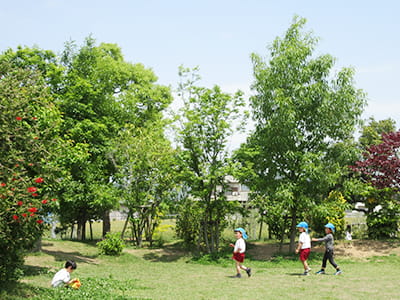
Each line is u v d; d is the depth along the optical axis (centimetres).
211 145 2009
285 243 2338
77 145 1758
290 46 1970
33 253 1642
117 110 2308
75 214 2670
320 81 1981
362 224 2475
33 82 993
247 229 2634
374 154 2275
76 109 1930
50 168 973
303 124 2012
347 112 1959
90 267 1598
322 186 1952
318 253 1973
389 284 1187
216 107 1956
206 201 2028
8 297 821
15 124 885
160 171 2191
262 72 2011
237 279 1312
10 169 820
